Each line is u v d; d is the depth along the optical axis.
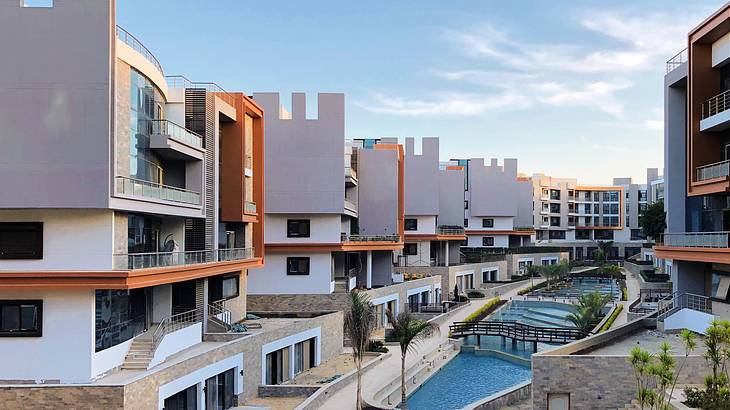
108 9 22.00
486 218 85.00
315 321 34.09
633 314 38.88
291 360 31.62
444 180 73.62
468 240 85.81
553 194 112.06
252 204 37.06
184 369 23.11
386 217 53.91
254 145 38.53
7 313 22.39
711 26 27.86
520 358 38.44
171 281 25.91
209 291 33.34
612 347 25.86
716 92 29.55
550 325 50.16
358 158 54.25
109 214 22.81
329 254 43.84
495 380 34.19
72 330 22.34
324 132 43.31
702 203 32.62
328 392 27.17
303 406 24.08
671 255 31.50
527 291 69.94
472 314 53.00
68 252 22.56
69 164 21.78
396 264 65.44
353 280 50.84
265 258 43.75
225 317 33.47
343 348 38.62
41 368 22.22
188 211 29.09
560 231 114.06
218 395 25.98
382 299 47.41
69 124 21.81
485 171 84.56
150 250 28.44
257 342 28.55
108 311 23.59
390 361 35.53
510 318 54.78
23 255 22.44
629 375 21.62
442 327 47.69
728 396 18.39
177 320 29.75
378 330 45.84
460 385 33.12
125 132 24.72
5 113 21.70
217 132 32.59
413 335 28.34
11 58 21.78
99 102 21.86
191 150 29.56
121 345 24.50
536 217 107.25
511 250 83.00
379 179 54.12
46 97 21.81
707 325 27.41
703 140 29.62
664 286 58.88
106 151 21.86
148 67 26.86
